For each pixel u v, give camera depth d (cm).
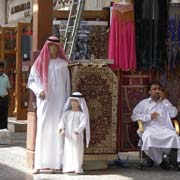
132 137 963
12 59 1720
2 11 2025
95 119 891
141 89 970
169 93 1001
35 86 878
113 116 902
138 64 966
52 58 885
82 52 990
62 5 1455
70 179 835
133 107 965
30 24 1623
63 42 1020
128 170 926
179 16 990
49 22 924
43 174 875
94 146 891
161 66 984
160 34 980
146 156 947
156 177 866
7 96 1376
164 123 945
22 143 1273
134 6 963
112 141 902
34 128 910
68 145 872
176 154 924
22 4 1795
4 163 984
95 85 889
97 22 1002
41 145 877
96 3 1327
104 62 892
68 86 890
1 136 1245
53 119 880
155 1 973
